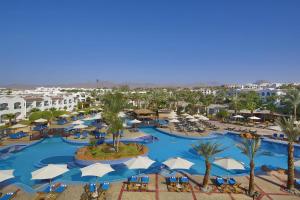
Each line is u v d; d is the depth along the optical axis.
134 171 24.61
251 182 18.75
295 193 19.09
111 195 18.42
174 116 54.53
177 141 38.97
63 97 73.44
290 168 19.73
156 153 32.34
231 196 18.50
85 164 26.30
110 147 31.67
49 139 38.66
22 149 33.22
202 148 20.09
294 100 39.53
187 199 17.89
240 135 41.97
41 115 48.03
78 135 39.50
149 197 18.14
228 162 20.55
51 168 19.05
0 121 47.34
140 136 39.84
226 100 90.56
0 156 30.19
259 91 98.62
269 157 31.14
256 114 59.62
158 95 95.31
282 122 24.08
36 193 18.67
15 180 22.53
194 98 76.19
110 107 32.38
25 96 65.06
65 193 18.69
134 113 58.69
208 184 20.69
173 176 22.34
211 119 60.12
